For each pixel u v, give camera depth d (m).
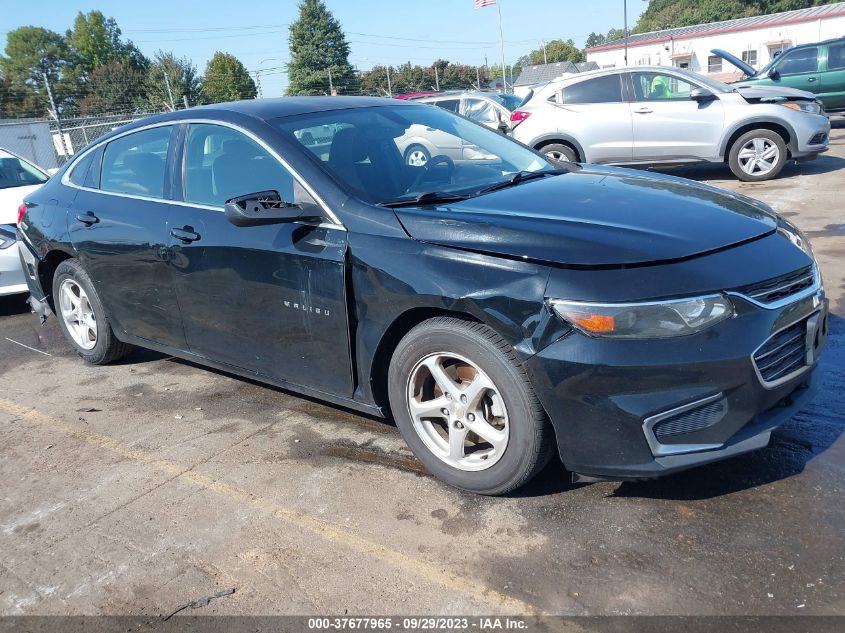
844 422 3.39
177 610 2.54
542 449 2.80
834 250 6.16
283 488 3.26
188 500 3.23
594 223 2.87
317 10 67.06
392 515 2.98
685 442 2.62
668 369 2.53
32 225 4.98
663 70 10.25
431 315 3.03
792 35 41.31
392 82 77.06
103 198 4.46
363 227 3.14
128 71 60.78
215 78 69.25
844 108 15.42
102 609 2.59
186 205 3.91
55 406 4.45
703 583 2.44
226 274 3.65
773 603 2.32
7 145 21.25
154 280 4.11
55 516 3.21
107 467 3.61
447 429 3.18
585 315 2.56
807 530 2.65
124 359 5.16
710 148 10.09
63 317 5.08
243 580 2.67
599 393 2.59
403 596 2.51
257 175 3.59
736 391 2.60
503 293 2.71
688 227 2.86
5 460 3.78
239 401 4.27
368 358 3.18
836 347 4.24
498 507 2.97
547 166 4.03
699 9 73.38
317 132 3.67
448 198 3.29
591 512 2.88
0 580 2.80
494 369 2.78
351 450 3.55
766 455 3.17
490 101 13.92
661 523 2.77
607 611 2.36
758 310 2.63
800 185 9.41
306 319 3.38
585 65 59.50
